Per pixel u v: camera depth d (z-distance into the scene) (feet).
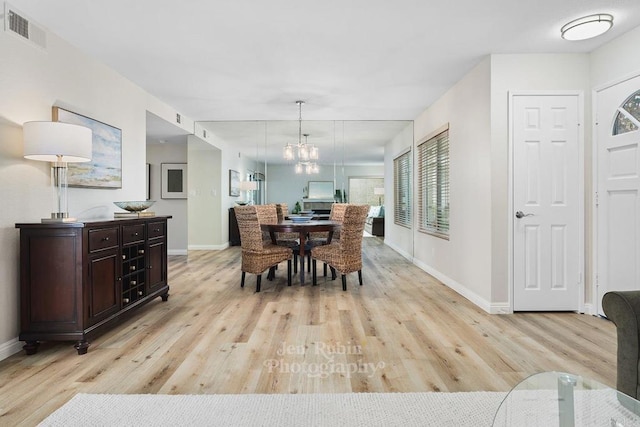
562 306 11.23
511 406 4.28
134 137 13.91
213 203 24.94
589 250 11.15
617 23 9.30
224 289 14.15
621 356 5.59
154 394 6.42
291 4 8.36
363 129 22.47
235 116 19.42
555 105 11.14
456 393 6.43
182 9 8.55
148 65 12.03
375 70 12.63
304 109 18.02
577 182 11.15
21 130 8.53
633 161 9.82
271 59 11.62
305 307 11.73
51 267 8.16
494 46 10.66
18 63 8.44
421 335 9.29
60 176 8.80
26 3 8.21
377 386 6.71
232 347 8.52
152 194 23.75
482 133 11.73
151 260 11.51
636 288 9.84
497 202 11.17
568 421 4.04
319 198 25.04
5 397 6.34
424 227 18.69
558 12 8.74
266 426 5.51
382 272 17.58
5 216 8.11
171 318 10.65
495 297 11.19
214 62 11.84
